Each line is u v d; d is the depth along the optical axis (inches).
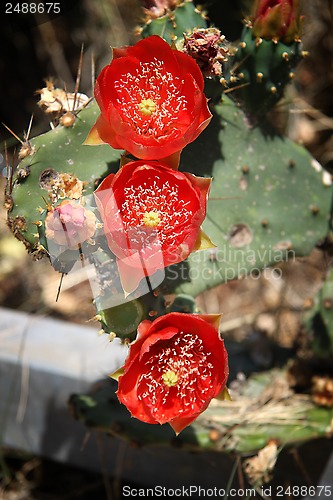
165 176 18.4
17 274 38.0
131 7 41.1
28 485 30.9
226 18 29.6
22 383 29.2
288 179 24.6
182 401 19.1
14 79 44.4
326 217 25.3
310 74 41.1
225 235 23.4
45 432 29.8
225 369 18.5
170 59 19.1
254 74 23.1
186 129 18.6
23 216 20.4
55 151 20.7
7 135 43.0
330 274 26.0
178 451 28.0
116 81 19.1
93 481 30.9
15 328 30.9
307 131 39.5
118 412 24.5
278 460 27.2
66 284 35.4
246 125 23.8
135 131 19.0
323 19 40.2
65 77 42.3
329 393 26.2
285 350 29.6
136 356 18.4
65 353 29.5
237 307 37.2
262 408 26.0
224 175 23.4
